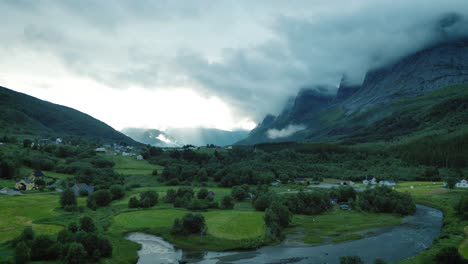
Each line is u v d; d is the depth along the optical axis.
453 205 145.88
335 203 165.12
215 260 90.19
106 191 145.38
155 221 121.38
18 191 151.25
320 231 117.56
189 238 104.88
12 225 101.44
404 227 121.19
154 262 88.56
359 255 92.25
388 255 91.69
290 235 113.44
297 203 146.00
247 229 112.00
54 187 167.25
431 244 100.12
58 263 73.94
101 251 83.06
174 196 156.12
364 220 132.62
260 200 143.62
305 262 88.06
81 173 191.62
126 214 130.50
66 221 108.12
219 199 163.12
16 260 72.69
